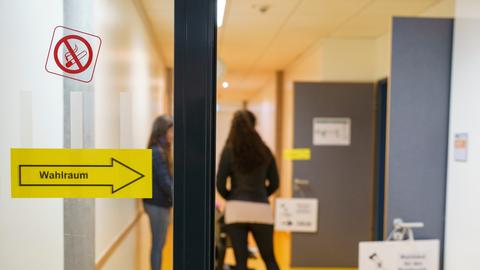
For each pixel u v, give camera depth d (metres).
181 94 0.66
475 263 1.41
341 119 3.27
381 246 1.61
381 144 3.25
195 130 0.66
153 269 1.16
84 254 0.82
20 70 0.72
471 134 1.45
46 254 0.77
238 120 2.10
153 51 1.10
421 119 1.64
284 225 3.24
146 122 2.40
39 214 0.75
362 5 2.44
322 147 3.28
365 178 3.28
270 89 6.00
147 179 0.69
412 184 1.65
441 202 1.65
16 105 0.71
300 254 3.26
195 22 0.66
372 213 3.29
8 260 0.75
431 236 1.65
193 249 0.67
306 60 3.95
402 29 1.62
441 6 2.31
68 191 0.69
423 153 1.65
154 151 0.69
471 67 1.46
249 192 2.12
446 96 1.63
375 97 3.28
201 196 0.67
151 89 2.47
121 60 1.77
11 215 0.73
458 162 1.54
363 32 3.13
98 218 1.22
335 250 3.28
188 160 0.67
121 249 1.49
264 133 6.74
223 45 3.76
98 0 0.80
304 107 3.27
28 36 0.72
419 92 1.64
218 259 2.44
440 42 1.62
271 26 3.03
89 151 0.69
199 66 0.66
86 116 0.72
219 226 2.40
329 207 3.28
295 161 3.28
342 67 3.34
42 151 0.70
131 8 1.34
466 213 1.48
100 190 0.69
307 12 2.64
